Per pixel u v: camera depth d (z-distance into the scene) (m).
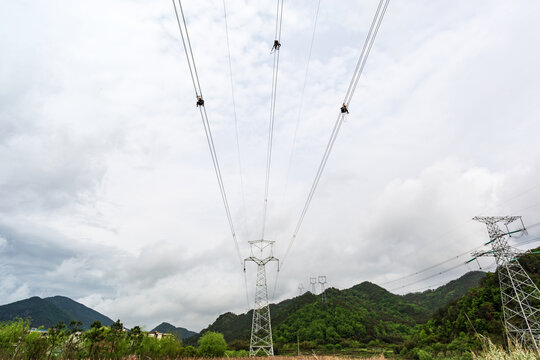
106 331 26.25
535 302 51.22
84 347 23.95
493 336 58.62
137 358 29.61
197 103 15.35
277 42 14.73
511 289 69.50
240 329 176.50
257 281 68.31
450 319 90.94
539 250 81.31
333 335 136.75
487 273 94.31
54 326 22.62
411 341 99.94
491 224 58.50
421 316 193.62
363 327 147.00
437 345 77.00
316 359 25.61
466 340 66.31
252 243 71.00
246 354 70.25
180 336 48.62
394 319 182.12
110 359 25.05
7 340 20.91
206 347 67.56
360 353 101.81
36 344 21.06
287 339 144.75
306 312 169.00
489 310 71.38
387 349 114.94
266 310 66.38
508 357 8.17
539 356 7.62
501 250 56.34
